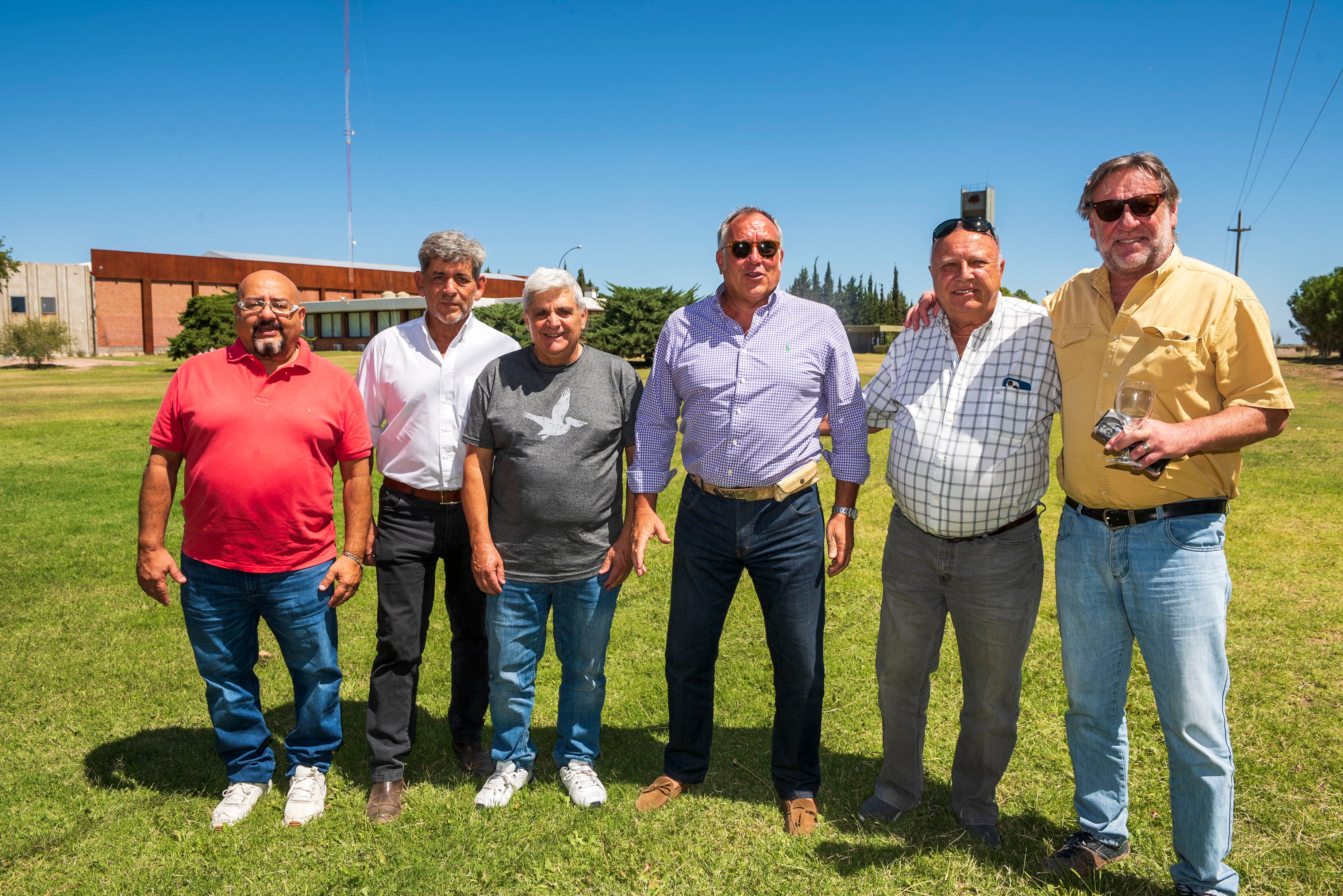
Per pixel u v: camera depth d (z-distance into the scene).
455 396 3.14
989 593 2.68
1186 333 2.30
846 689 4.08
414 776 3.29
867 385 3.06
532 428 2.94
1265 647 4.38
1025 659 4.35
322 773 3.14
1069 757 3.33
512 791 3.10
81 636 4.86
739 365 2.83
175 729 3.71
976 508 2.60
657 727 3.76
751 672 4.34
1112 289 2.50
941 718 3.71
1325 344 47.31
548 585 3.01
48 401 22.44
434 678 4.26
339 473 10.45
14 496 9.20
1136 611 2.44
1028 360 2.62
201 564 2.88
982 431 2.61
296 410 2.88
